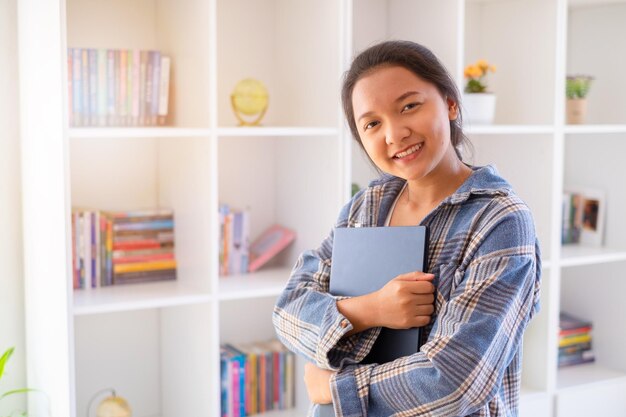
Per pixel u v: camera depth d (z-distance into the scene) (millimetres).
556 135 2523
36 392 2234
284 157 2572
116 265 2299
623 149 2855
